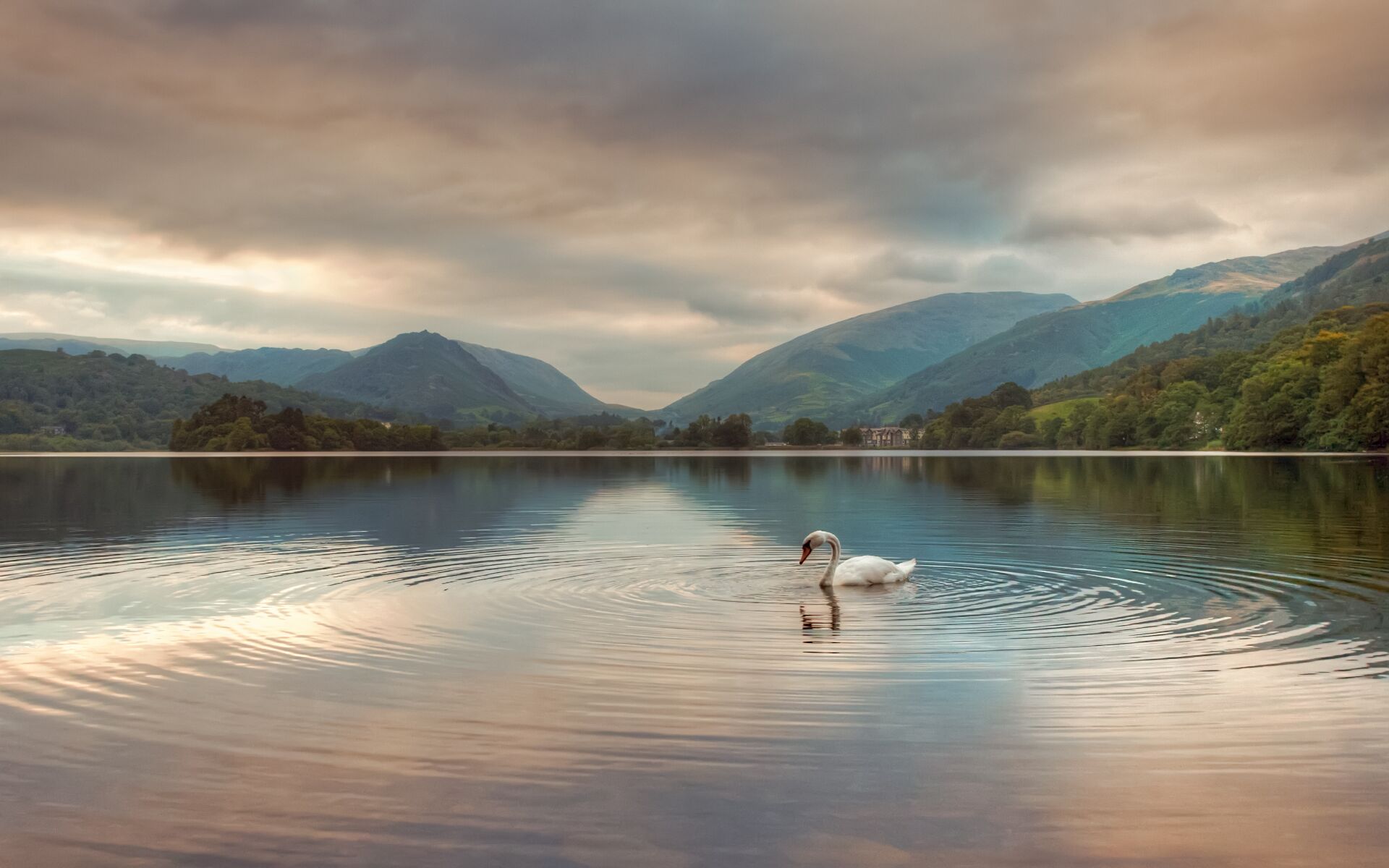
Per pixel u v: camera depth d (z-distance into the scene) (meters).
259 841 7.89
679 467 102.88
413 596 19.05
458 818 8.28
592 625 16.06
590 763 9.48
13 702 11.67
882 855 7.61
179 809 8.50
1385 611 17.02
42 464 107.62
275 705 11.46
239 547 27.58
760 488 60.53
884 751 9.78
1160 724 10.55
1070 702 11.40
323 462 116.88
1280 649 14.12
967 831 7.99
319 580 21.14
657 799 8.64
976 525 33.69
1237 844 7.74
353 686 12.25
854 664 13.27
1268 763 9.38
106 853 7.71
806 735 10.27
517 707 11.27
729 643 14.66
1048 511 39.78
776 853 7.66
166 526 34.12
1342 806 8.41
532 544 28.36
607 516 38.50
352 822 8.23
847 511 41.00
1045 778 9.07
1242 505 41.31
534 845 7.80
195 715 11.10
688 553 26.09
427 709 11.25
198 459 135.00
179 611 17.39
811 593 19.31
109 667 13.32
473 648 14.37
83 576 21.69
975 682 12.32
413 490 57.69
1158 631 15.41
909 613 17.14
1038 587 19.91
